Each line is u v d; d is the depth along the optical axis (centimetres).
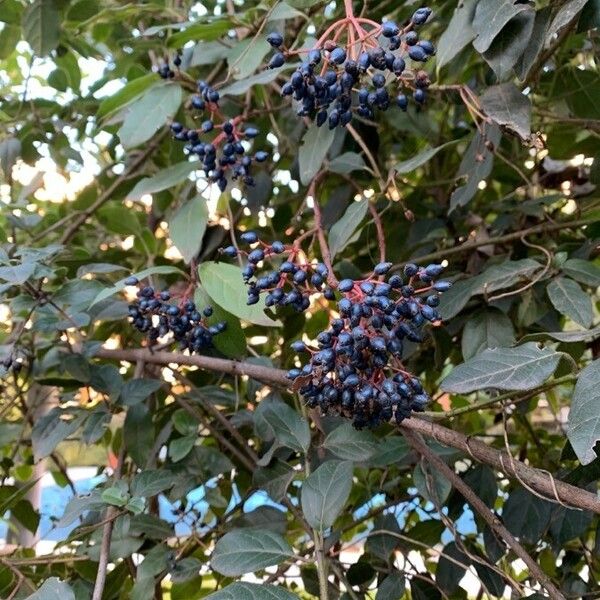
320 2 54
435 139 69
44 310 55
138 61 75
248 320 45
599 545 47
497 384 38
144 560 49
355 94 57
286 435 49
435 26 62
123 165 78
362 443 49
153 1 65
